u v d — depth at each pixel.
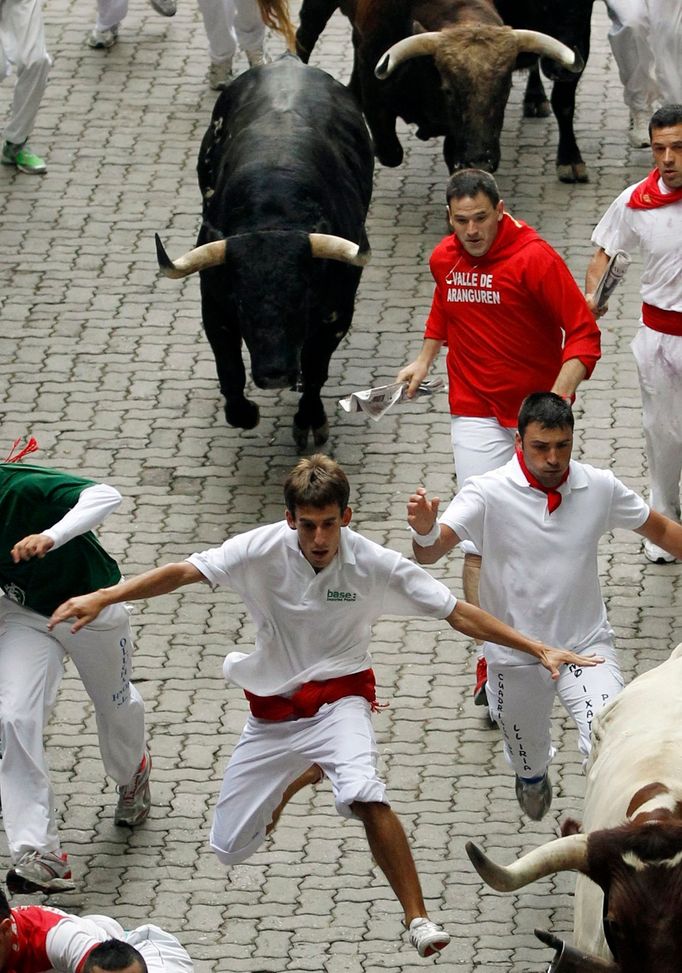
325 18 30.02
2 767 15.96
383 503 21.94
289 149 22.50
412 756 18.05
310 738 14.20
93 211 28.50
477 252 17.61
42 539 15.07
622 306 25.91
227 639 19.86
